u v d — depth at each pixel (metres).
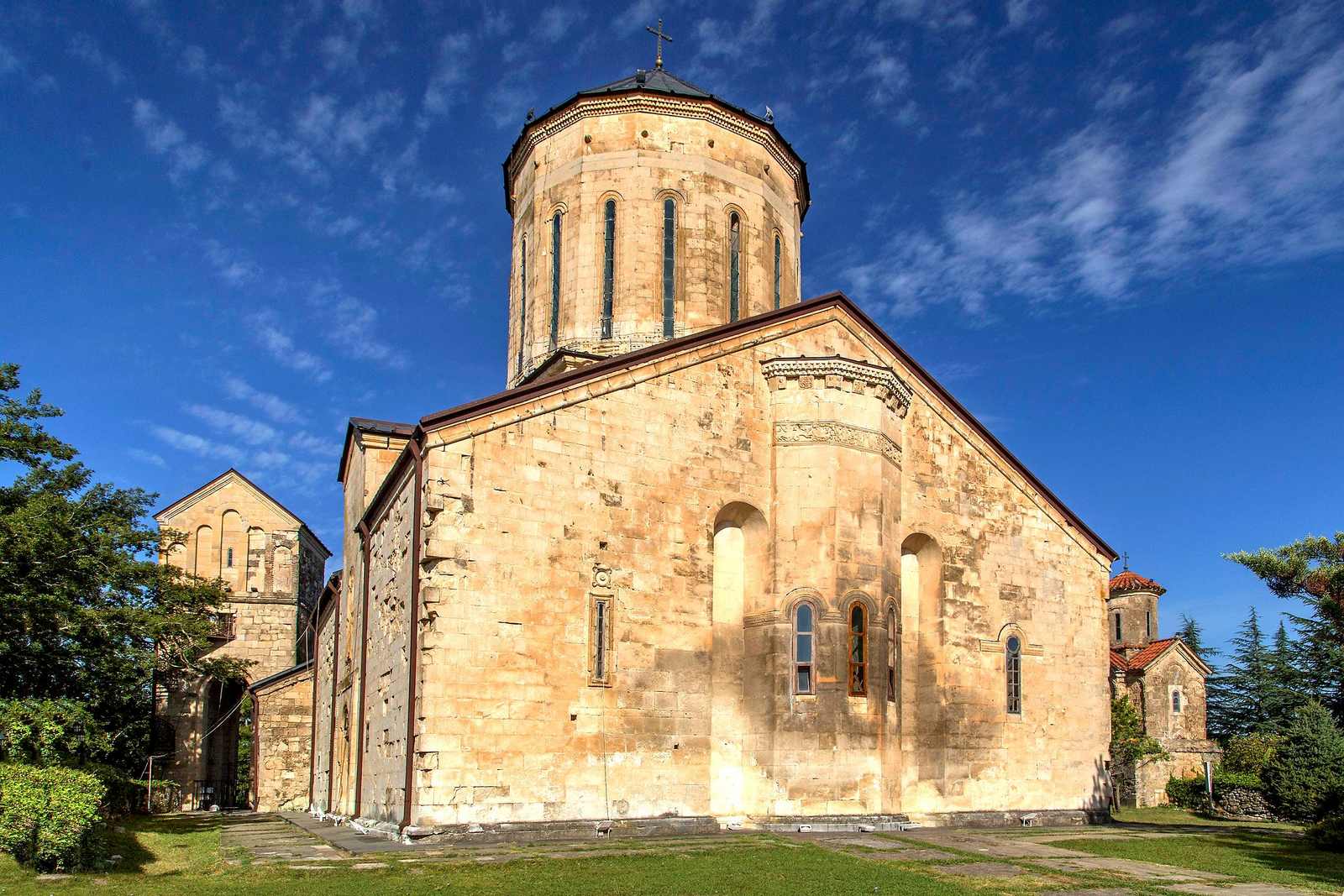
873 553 26.38
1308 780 37.78
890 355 29.80
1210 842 25.03
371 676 27.25
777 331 27.50
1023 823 30.41
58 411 35.34
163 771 48.28
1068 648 33.34
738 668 25.73
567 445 23.50
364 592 29.62
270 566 54.84
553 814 21.77
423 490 21.70
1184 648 58.28
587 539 23.36
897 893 15.88
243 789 52.53
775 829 23.95
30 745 25.98
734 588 26.19
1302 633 36.19
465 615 21.45
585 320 30.88
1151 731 56.31
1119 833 27.50
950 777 29.31
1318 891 17.67
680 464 25.12
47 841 17.42
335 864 18.05
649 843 20.92
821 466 26.19
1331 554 30.25
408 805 20.72
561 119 32.47
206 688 49.94
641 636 23.75
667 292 30.95
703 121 31.97
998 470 32.53
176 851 22.39
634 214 31.09
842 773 24.77
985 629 31.09
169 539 46.12
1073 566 34.12
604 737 22.77
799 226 35.75
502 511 22.31
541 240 32.56
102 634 33.59
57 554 32.22
